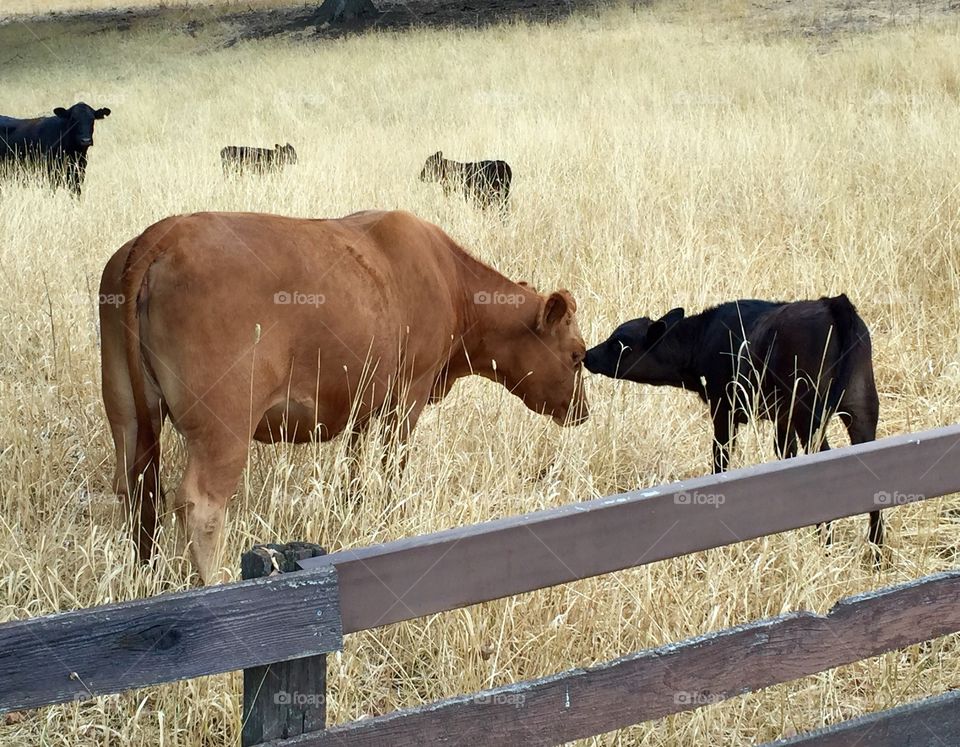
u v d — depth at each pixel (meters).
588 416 6.07
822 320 5.21
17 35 36.75
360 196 10.26
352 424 4.95
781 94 16.33
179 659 2.40
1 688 2.27
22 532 4.61
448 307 5.44
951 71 17.06
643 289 7.61
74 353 6.49
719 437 5.84
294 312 4.49
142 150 15.51
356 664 4.02
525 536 2.68
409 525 4.52
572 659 4.09
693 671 2.90
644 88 17.88
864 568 4.92
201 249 4.27
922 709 3.18
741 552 4.50
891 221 8.93
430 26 31.45
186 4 40.69
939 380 6.54
